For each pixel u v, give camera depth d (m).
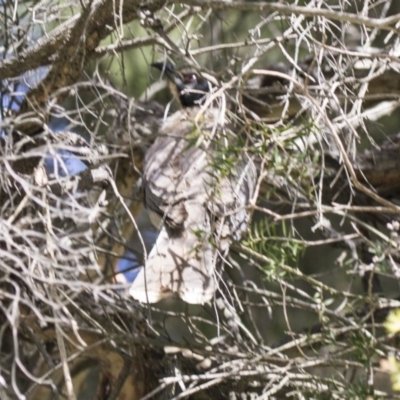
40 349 7.24
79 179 6.78
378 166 8.81
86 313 7.57
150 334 8.09
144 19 6.76
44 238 6.23
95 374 11.49
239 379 7.66
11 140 6.52
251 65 6.84
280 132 6.51
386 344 7.22
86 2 7.50
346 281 11.48
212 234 6.86
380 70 7.30
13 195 6.69
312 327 8.10
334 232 8.48
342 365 7.14
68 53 6.97
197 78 8.62
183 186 7.50
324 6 7.57
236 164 6.87
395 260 7.97
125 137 8.54
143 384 8.17
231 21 10.32
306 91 6.21
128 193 9.44
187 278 7.00
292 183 7.36
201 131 6.41
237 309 8.75
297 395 6.85
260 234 7.14
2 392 6.03
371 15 9.13
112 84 8.69
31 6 8.59
